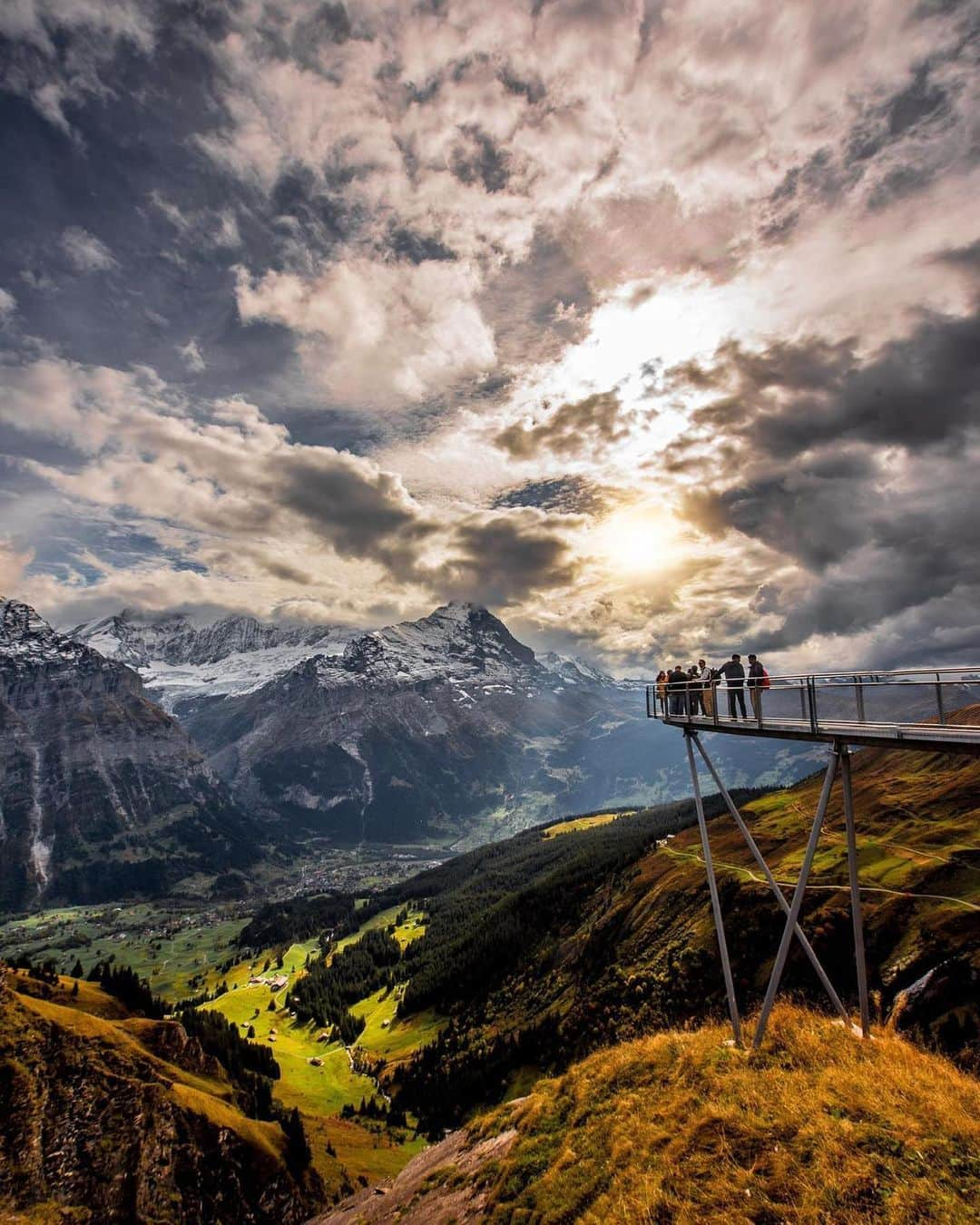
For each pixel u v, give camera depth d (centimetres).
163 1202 6756
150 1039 9669
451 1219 2447
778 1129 1812
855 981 5028
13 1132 6594
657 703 3177
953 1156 1525
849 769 2177
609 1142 2172
